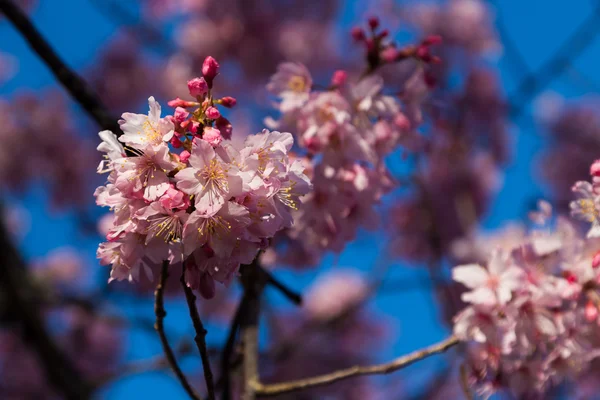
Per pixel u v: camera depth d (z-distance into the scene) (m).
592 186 3.62
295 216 4.31
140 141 2.77
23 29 5.12
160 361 6.94
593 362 4.75
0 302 8.53
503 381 4.21
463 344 4.36
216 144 2.70
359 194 4.30
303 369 10.23
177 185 2.65
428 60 4.50
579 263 3.98
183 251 2.75
